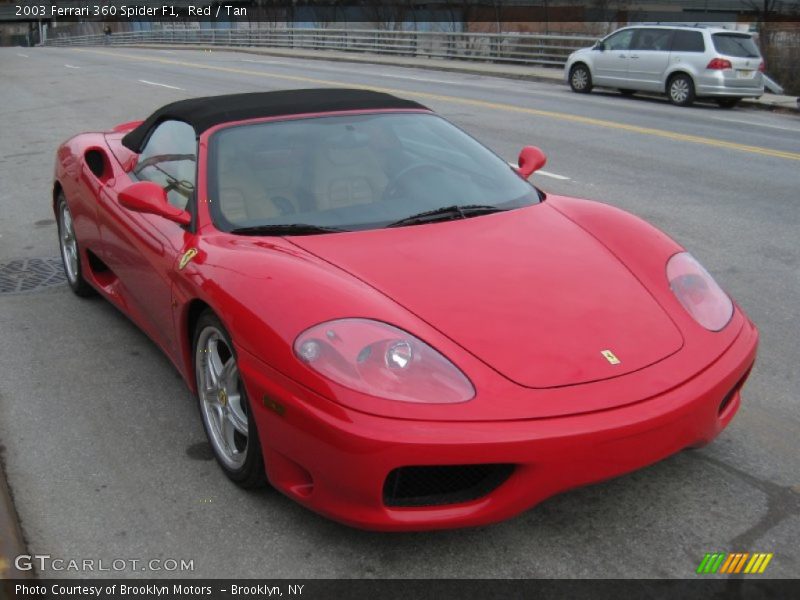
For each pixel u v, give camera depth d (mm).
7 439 3445
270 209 3311
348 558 2639
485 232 3234
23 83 23266
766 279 5535
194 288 3039
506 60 26984
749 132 12859
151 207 3322
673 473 3084
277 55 35781
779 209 7594
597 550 2656
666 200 7965
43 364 4199
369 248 3039
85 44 66125
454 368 2471
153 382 3963
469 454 2334
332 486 2482
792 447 3287
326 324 2553
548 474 2402
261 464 2807
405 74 24484
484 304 2727
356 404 2391
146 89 20016
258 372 2621
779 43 21141
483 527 2781
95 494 3020
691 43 16516
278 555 2660
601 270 3020
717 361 2742
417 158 3695
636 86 17500
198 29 46406
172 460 3246
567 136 11984
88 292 5141
